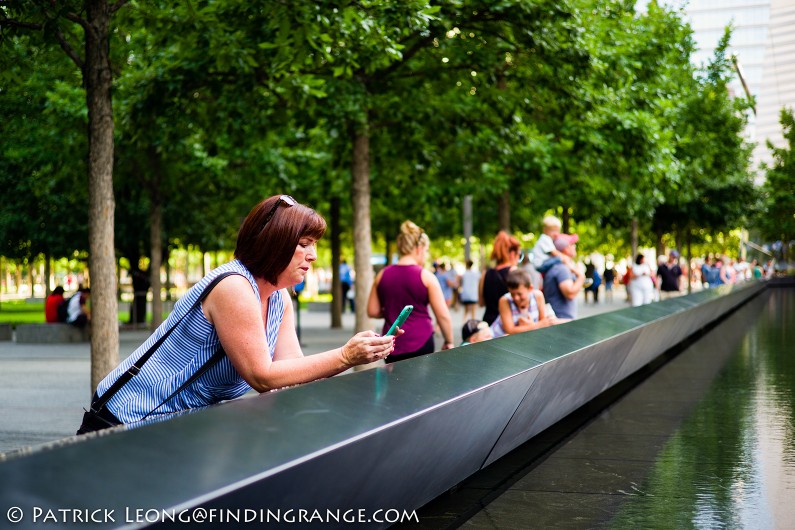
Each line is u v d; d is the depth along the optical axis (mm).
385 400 3113
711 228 39500
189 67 11891
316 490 2469
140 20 11070
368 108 13180
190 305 2857
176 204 26953
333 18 9531
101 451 1921
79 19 8375
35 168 21078
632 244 35719
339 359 3078
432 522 4387
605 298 41250
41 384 11797
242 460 2111
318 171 21953
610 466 5840
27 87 17359
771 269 65125
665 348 12891
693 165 31484
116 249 28141
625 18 20750
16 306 50250
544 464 5891
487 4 12250
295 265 2994
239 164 21172
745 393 9453
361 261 13430
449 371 4055
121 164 20594
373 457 2824
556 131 18547
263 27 10594
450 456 4070
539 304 8352
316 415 2666
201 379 2906
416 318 6895
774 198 56438
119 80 12445
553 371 5434
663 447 6512
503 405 4539
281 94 12359
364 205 13508
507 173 19156
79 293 21188
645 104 18609
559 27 12828
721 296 18484
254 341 2855
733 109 32594
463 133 15422
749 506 4844
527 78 14305
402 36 11320
